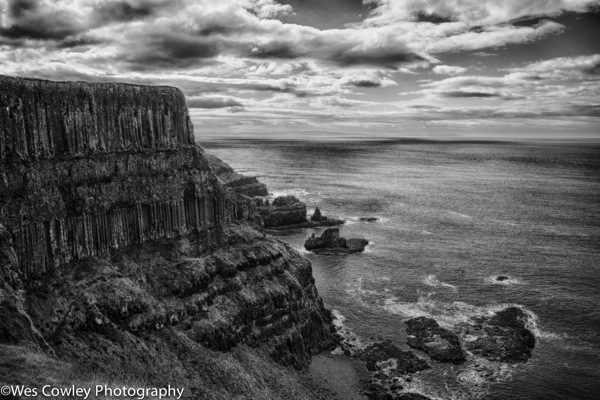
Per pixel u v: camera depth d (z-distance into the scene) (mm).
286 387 63750
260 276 74312
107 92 63250
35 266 52594
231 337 64250
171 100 72312
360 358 75875
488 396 66875
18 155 53000
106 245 61344
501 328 84500
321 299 89125
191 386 53125
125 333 53625
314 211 174125
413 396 66562
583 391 67875
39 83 55562
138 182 66000
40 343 43094
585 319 88000
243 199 84812
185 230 71625
